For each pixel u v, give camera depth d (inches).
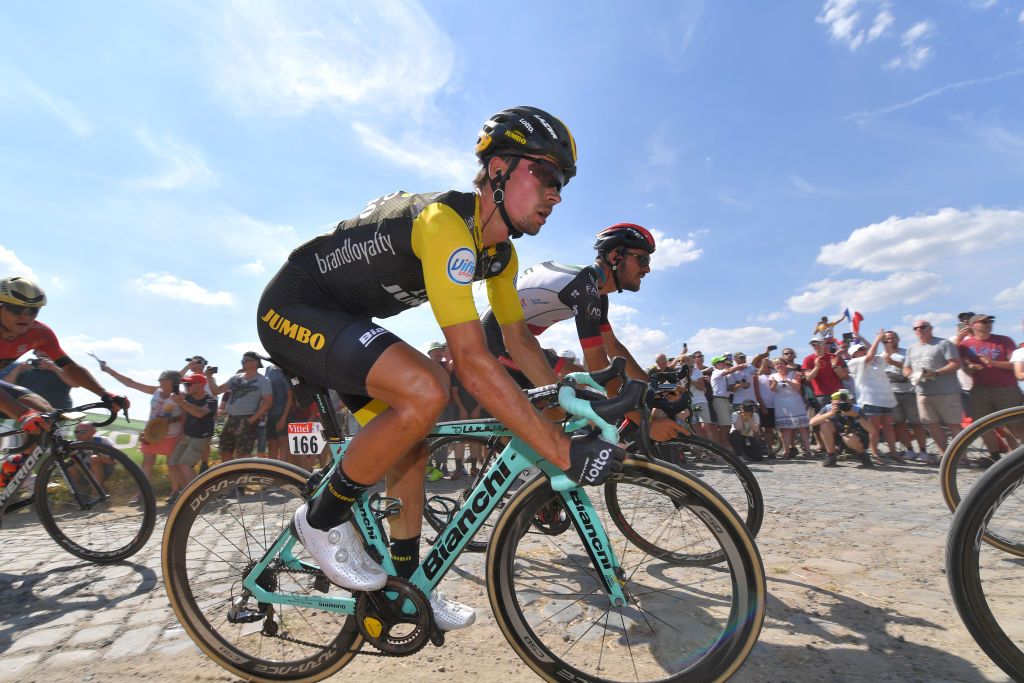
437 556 60.2
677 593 66.8
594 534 61.8
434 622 58.3
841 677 60.8
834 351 321.1
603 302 108.5
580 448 49.4
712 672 55.0
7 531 150.3
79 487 117.5
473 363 49.9
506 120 56.7
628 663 61.6
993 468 54.8
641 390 48.9
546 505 62.9
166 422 191.8
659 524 69.9
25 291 114.0
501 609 58.9
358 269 57.4
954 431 229.6
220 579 71.4
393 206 57.2
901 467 230.4
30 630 81.4
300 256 61.3
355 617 59.2
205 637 65.9
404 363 52.3
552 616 71.4
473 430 63.7
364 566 56.6
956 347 227.6
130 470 115.1
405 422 51.8
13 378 183.0
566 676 58.4
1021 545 79.9
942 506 145.8
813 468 236.7
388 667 66.0
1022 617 67.4
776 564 98.6
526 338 73.0
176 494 195.2
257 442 224.1
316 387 61.4
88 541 116.1
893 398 240.8
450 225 51.9
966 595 54.9
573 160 57.7
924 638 69.4
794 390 275.7
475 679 62.7
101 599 94.3
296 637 69.4
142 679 65.2
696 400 270.4
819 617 76.1
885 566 96.7
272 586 64.4
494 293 71.4
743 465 100.9
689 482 55.8
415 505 65.5
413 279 57.6
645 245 103.8
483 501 60.7
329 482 56.0
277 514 66.8
